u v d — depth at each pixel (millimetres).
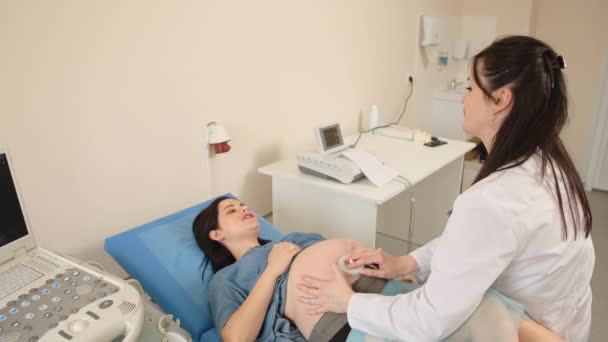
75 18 1381
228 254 1532
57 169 1434
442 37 3512
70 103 1422
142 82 1604
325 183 1812
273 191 2053
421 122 3586
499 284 983
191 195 1893
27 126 1337
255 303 1220
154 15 1586
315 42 2342
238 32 1906
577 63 3625
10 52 1262
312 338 1152
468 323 941
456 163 2686
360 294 1054
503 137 898
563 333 1017
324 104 2520
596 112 3635
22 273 964
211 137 1847
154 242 1514
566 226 895
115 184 1608
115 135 1566
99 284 940
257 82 2059
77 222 1527
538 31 3746
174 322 1078
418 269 1291
